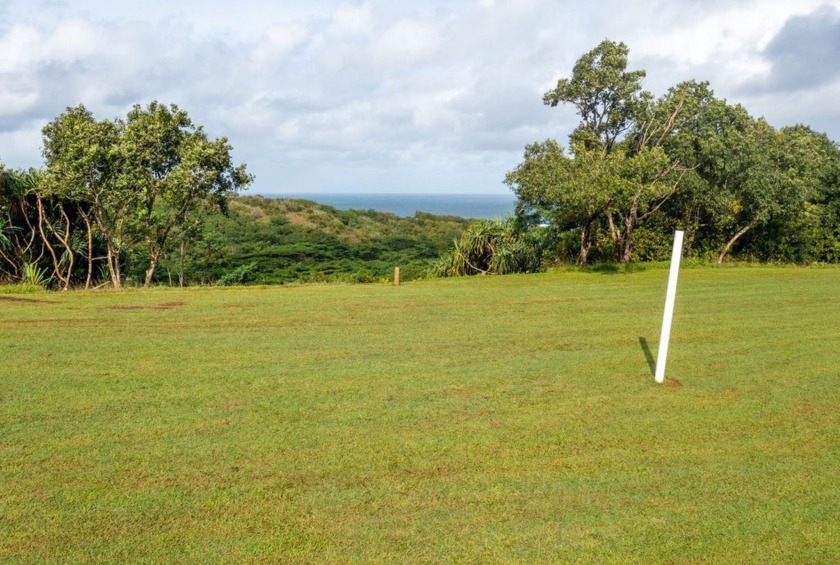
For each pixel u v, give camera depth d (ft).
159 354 27.86
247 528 13.96
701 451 18.58
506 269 73.61
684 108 71.82
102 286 61.62
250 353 28.35
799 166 80.94
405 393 23.02
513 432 19.56
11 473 16.15
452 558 13.08
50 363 26.03
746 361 28.58
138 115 60.70
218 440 18.44
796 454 18.52
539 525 14.38
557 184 63.98
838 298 47.37
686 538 14.03
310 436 18.89
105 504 14.78
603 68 71.87
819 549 13.78
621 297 47.47
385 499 15.31
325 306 41.60
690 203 77.30
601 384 24.68
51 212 60.64
